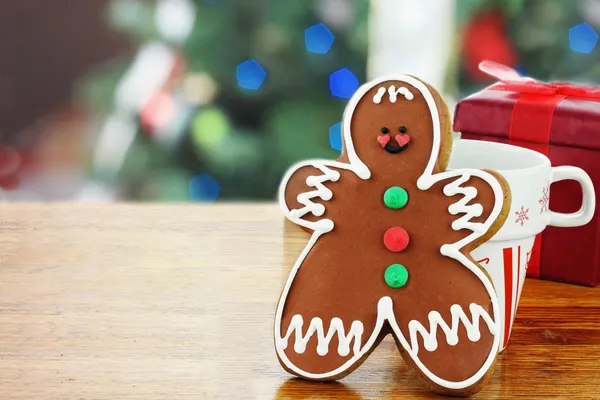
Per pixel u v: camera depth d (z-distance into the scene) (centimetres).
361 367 65
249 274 77
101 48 146
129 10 129
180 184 134
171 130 132
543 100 78
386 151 63
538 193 65
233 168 133
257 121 132
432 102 62
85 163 150
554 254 78
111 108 133
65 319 70
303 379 63
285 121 129
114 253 81
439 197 62
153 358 65
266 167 132
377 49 131
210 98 131
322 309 63
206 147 131
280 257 80
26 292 74
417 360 61
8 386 62
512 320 67
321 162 64
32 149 152
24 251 81
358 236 63
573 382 63
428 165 62
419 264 62
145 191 136
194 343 67
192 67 130
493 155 70
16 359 65
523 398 62
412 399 61
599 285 78
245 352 66
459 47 130
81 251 81
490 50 129
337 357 62
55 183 152
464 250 62
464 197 62
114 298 73
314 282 63
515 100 79
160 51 130
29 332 68
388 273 62
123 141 134
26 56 146
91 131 149
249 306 72
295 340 63
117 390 62
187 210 91
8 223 87
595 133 75
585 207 72
